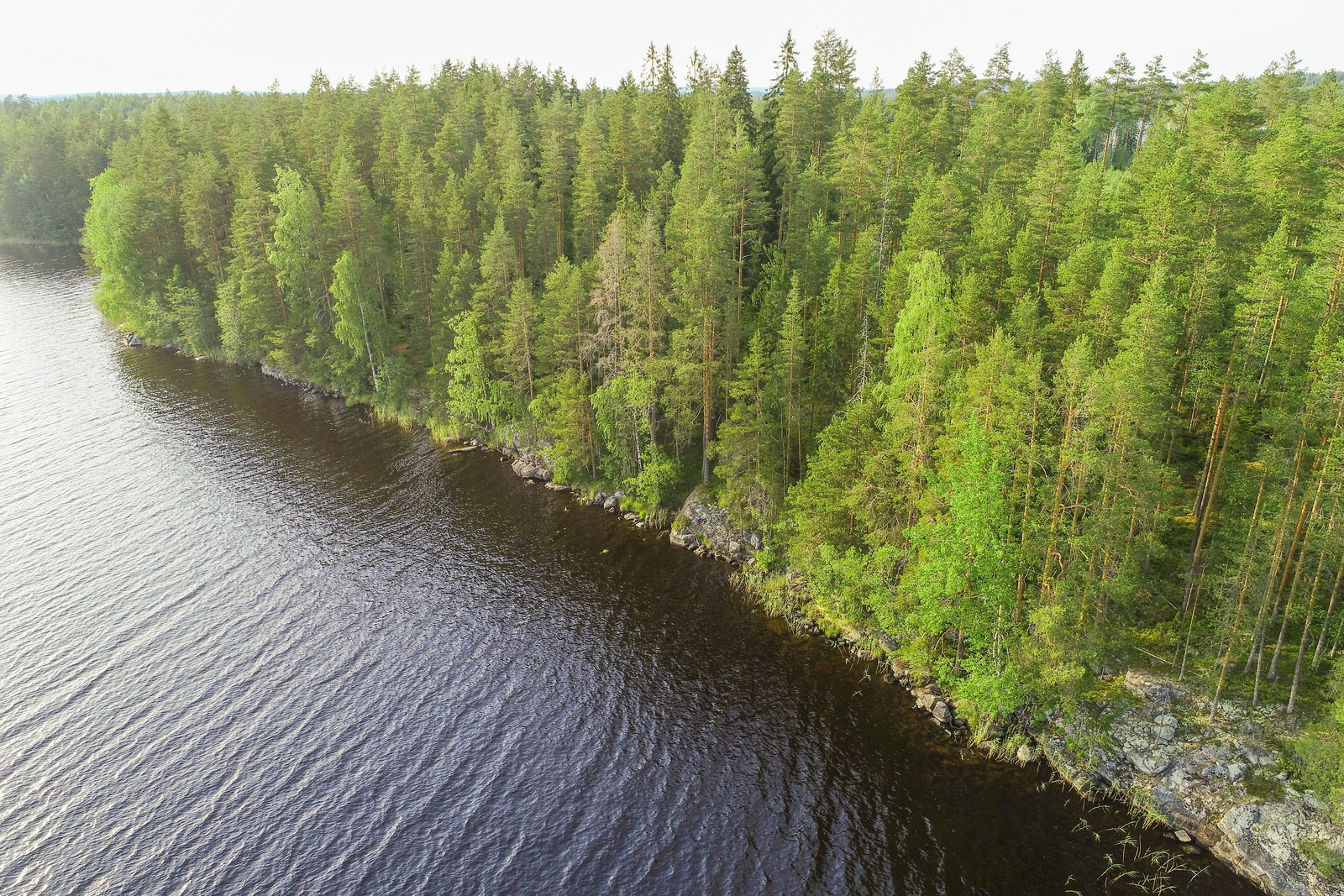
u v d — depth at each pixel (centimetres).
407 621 4819
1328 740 2916
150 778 3597
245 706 4066
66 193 15912
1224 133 5897
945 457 3903
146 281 9981
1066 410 3519
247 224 8531
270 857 3219
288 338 8594
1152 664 3719
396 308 8512
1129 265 4366
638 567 5472
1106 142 8594
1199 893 3064
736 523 5553
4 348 9675
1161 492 3525
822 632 4744
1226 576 3428
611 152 8050
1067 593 3453
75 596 4928
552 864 3225
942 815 3478
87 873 3136
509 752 3825
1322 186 4831
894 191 6088
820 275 5731
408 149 9012
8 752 3725
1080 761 3625
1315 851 2928
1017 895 3095
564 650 4597
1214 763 3331
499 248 6988
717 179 6450
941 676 4031
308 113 10281
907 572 4125
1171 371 4028
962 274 4991
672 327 6238
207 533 5731
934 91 8500
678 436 6025
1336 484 3078
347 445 7331
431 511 6172
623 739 3928
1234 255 4353
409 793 3562
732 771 3738
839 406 5131
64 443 7131
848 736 3956
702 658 4544
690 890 3125
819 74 8019
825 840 3362
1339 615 3325
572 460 6419
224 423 7731
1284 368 3484
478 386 7000
